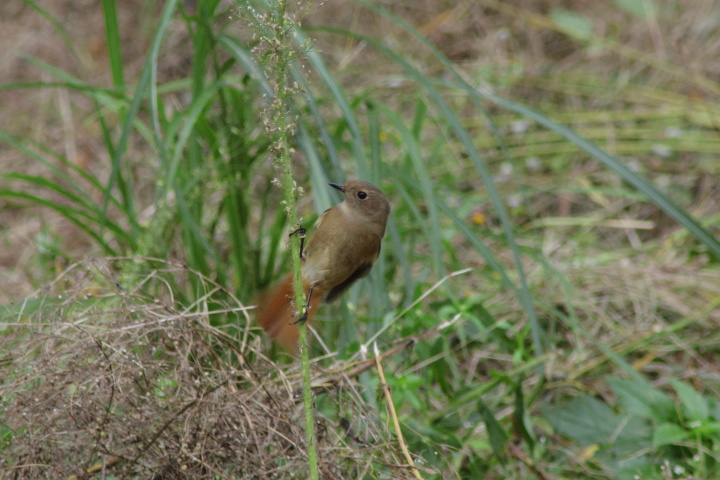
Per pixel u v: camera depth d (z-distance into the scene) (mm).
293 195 5191
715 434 7422
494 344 9211
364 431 7012
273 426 6438
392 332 7973
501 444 7160
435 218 8156
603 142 12633
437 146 10648
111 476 6266
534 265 10602
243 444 6266
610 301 10117
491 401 8344
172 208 8438
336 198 7832
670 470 7297
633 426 7734
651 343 9508
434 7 14852
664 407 7645
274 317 6422
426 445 7012
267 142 8422
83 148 12656
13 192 8078
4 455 6219
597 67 13938
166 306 6621
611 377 7867
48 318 6910
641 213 11719
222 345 6797
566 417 7801
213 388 6359
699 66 13602
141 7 14312
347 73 13477
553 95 13523
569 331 9609
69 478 6168
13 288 10273
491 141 12492
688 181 12055
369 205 6590
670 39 14039
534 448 7586
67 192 8281
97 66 13945
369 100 8852
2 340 6910
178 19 14008
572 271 10438
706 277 10398
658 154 12359
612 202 11906
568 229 11594
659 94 13125
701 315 9570
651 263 10695
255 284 8672
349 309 7906
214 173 8539
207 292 8016
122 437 6238
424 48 14242
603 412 7828
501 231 11258
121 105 8750
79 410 6238
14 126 13109
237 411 6316
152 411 6289
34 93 13617
